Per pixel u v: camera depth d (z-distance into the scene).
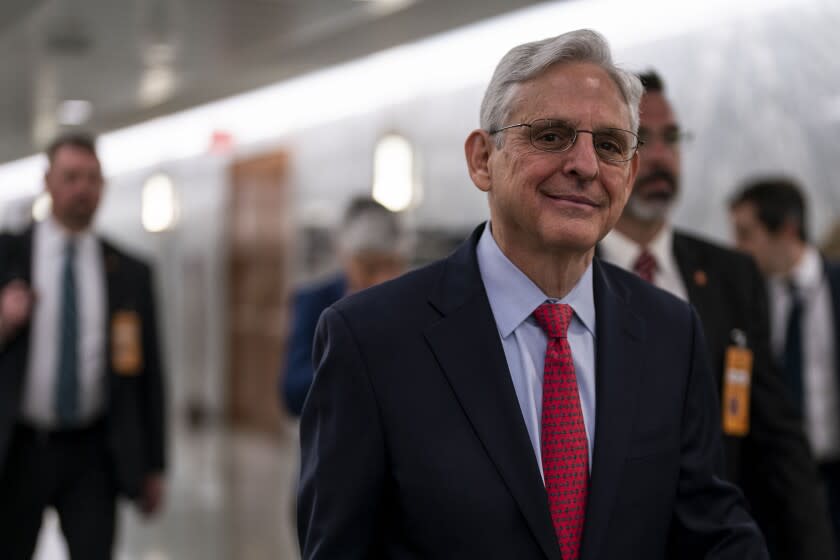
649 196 2.62
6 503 4.04
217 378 13.08
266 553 6.79
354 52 8.16
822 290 4.15
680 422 1.88
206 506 8.41
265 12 6.78
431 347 1.77
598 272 1.94
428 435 1.72
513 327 1.82
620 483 1.76
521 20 7.14
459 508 1.68
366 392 1.74
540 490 1.70
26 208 14.70
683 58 6.58
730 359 2.60
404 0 6.54
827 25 5.67
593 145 1.74
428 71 8.80
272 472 10.00
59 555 6.57
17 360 4.00
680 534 1.86
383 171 9.01
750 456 2.68
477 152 1.90
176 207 13.56
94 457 4.13
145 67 8.62
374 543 1.77
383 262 4.05
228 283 12.69
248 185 12.19
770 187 4.22
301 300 4.11
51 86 9.50
